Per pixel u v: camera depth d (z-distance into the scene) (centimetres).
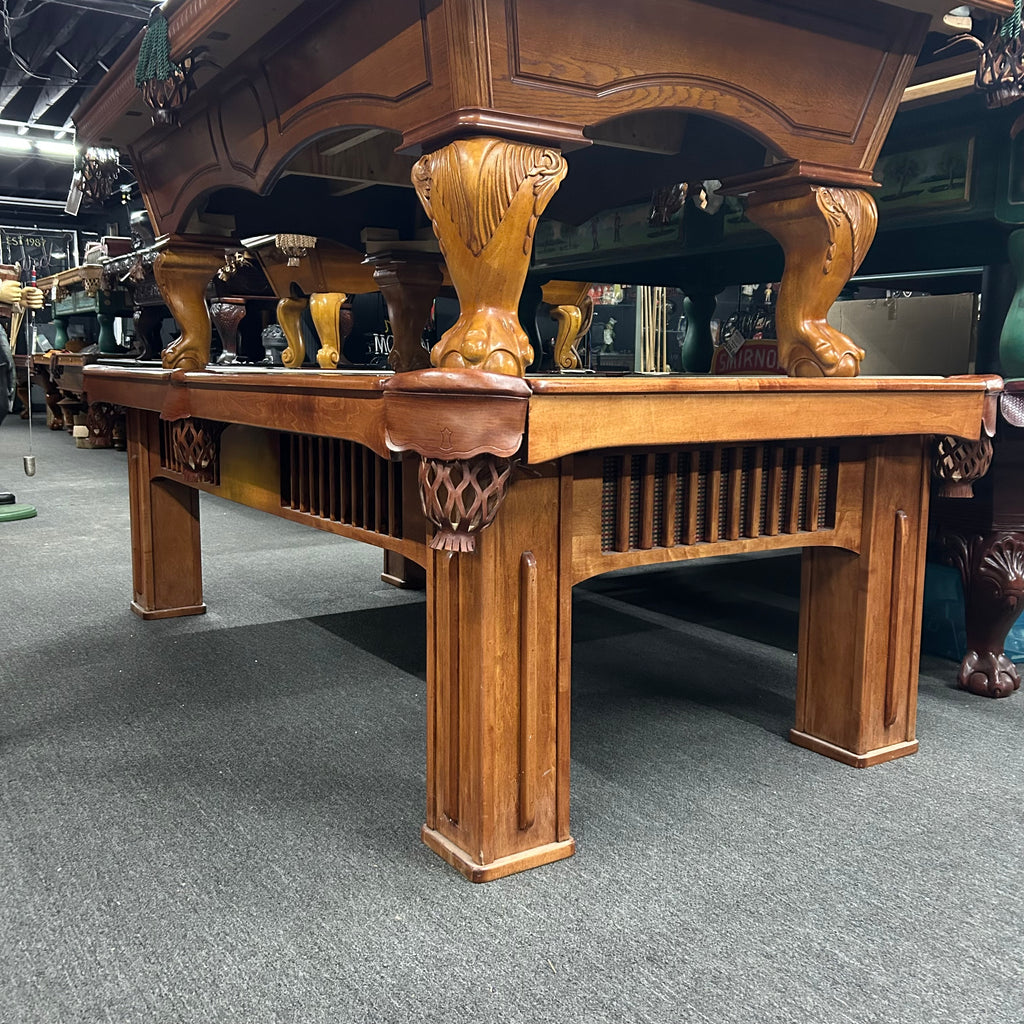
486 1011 91
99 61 739
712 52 119
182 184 183
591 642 224
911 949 103
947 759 157
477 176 104
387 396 109
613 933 105
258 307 589
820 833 130
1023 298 174
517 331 109
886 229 199
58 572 291
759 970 98
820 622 158
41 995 93
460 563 117
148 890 113
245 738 162
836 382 131
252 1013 91
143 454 232
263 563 310
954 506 188
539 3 103
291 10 124
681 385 114
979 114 171
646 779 148
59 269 1118
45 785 142
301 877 117
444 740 122
